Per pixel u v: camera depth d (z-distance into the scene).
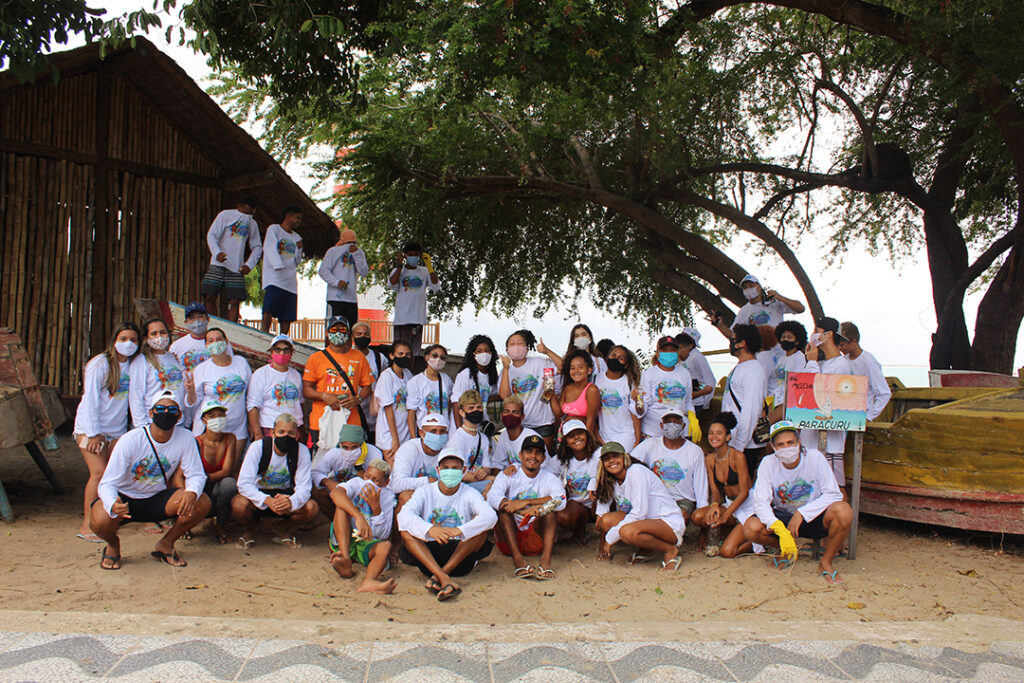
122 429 7.01
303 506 6.82
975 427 7.04
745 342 7.50
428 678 3.98
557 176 15.96
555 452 7.41
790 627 4.85
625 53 9.39
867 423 7.87
